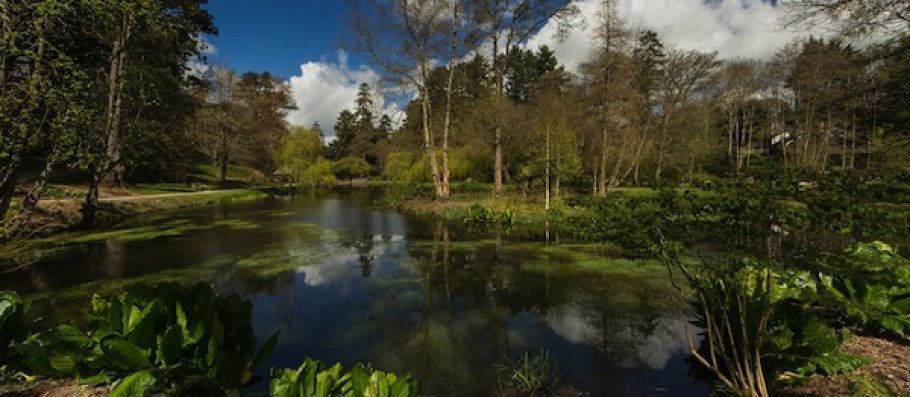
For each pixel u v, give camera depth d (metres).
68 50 7.87
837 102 14.48
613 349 5.14
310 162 35.97
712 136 34.34
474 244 11.73
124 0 7.59
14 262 9.17
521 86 49.44
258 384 4.21
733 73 30.50
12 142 6.18
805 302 4.46
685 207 3.52
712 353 3.92
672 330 5.70
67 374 3.74
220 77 33.78
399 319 6.23
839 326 4.74
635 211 3.74
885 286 4.45
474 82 38.59
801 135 28.16
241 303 4.29
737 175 3.39
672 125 28.83
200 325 3.70
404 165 30.91
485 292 7.47
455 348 5.23
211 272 8.80
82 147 7.73
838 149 26.00
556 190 19.61
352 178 51.09
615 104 20.92
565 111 19.66
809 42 23.92
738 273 4.05
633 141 22.67
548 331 5.73
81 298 6.97
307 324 6.04
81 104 7.16
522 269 8.98
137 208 18.44
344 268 9.22
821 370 3.79
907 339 4.25
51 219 12.91
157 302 3.65
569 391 4.17
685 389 4.20
